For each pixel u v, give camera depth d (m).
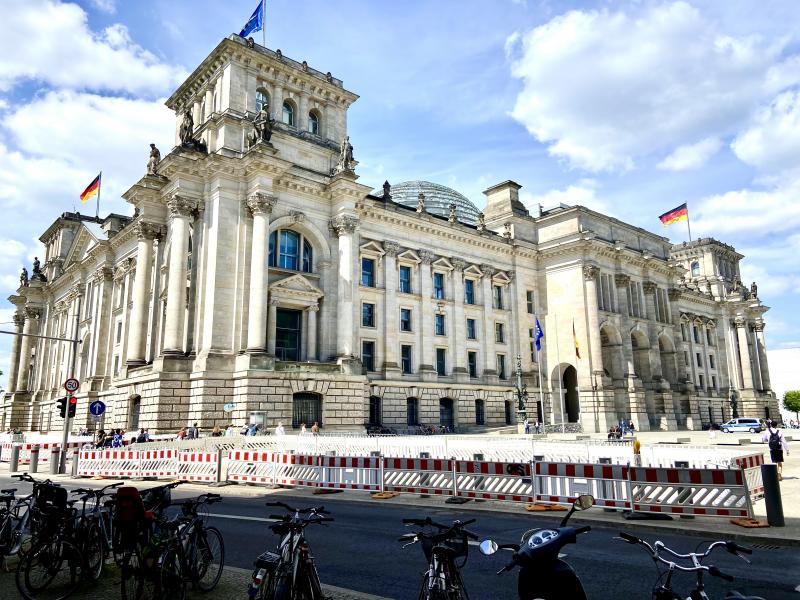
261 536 16.62
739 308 126.88
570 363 79.56
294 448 40.84
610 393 76.62
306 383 51.78
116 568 13.08
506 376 78.38
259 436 43.03
